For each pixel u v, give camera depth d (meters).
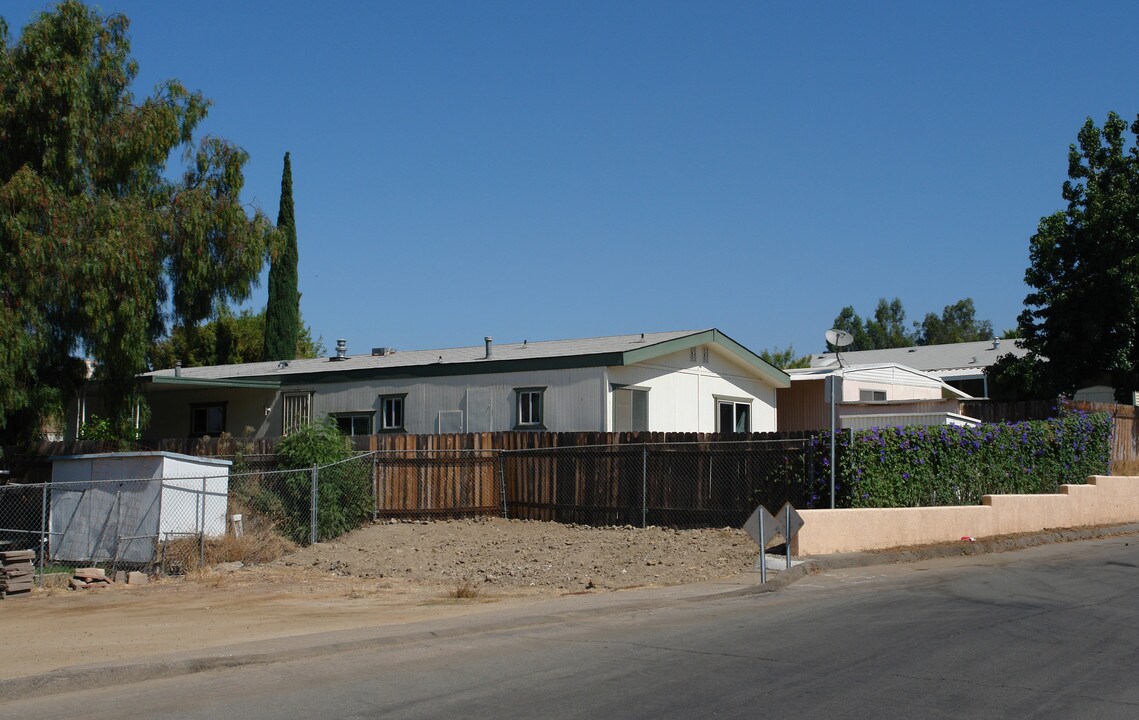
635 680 8.33
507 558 17.81
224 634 11.45
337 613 13.03
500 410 24.36
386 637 10.27
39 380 22.86
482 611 12.46
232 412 29.12
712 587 13.72
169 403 30.55
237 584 16.23
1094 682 8.09
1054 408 25.58
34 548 19.77
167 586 16.22
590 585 14.77
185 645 10.68
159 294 23.77
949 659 8.98
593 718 7.20
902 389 32.94
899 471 18.81
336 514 20.56
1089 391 34.16
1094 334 31.05
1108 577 14.45
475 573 16.55
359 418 26.67
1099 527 21.94
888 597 12.77
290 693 8.14
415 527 21.36
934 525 18.31
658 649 9.61
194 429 29.91
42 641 11.37
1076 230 31.91
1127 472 26.56
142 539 18.11
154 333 24.14
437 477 22.25
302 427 21.69
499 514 22.36
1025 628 10.45
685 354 25.83
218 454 22.73
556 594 14.14
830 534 16.56
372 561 18.02
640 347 23.59
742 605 12.40
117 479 18.59
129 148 22.02
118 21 22.42
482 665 9.07
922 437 19.39
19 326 19.58
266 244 24.44
